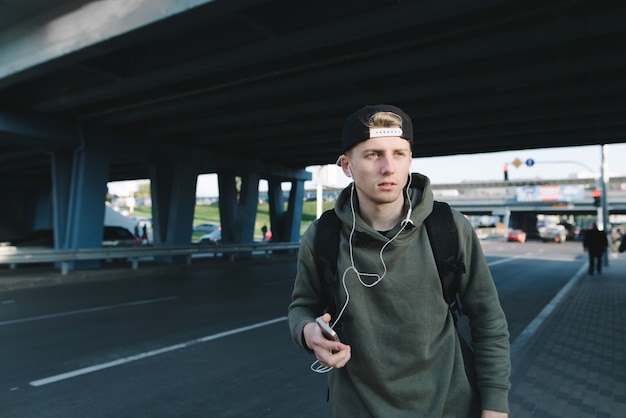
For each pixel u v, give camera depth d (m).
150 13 7.50
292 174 24.16
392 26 7.32
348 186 1.55
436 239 1.40
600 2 7.05
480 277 1.47
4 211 31.31
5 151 18.83
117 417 3.95
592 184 59.53
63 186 15.42
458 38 8.32
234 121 14.09
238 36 8.73
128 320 7.95
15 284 11.89
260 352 5.98
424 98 11.79
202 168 20.62
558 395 4.34
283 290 11.79
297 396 4.46
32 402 4.27
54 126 13.84
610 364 5.34
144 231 33.34
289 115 13.01
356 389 1.47
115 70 10.31
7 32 9.94
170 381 4.86
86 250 14.07
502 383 1.42
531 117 12.43
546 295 11.38
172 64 9.78
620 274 16.80
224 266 18.20
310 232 1.58
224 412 4.07
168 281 13.57
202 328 7.35
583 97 11.42
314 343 1.32
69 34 8.76
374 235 1.37
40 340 6.53
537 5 6.95
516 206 60.91
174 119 15.15
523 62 9.38
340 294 1.43
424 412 1.39
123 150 15.89
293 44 8.20
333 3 7.56
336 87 11.41
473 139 16.66
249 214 22.03
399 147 1.38
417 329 1.37
